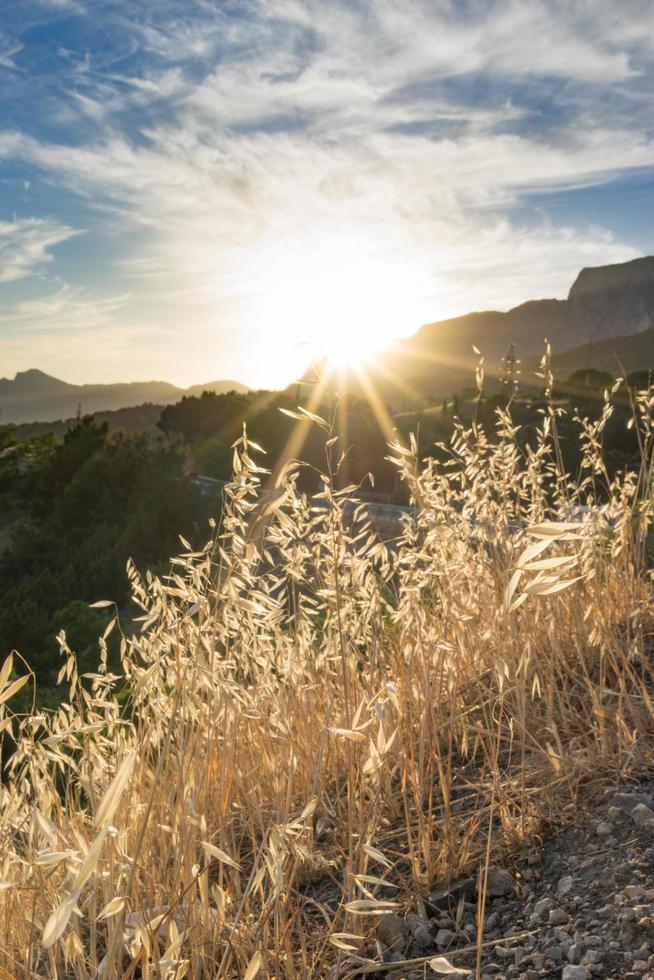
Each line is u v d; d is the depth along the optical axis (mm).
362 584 2654
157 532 35469
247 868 2418
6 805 2068
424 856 2270
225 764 2566
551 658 2875
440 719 2869
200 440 66062
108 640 14008
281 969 1959
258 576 2613
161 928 1971
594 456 3770
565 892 2051
